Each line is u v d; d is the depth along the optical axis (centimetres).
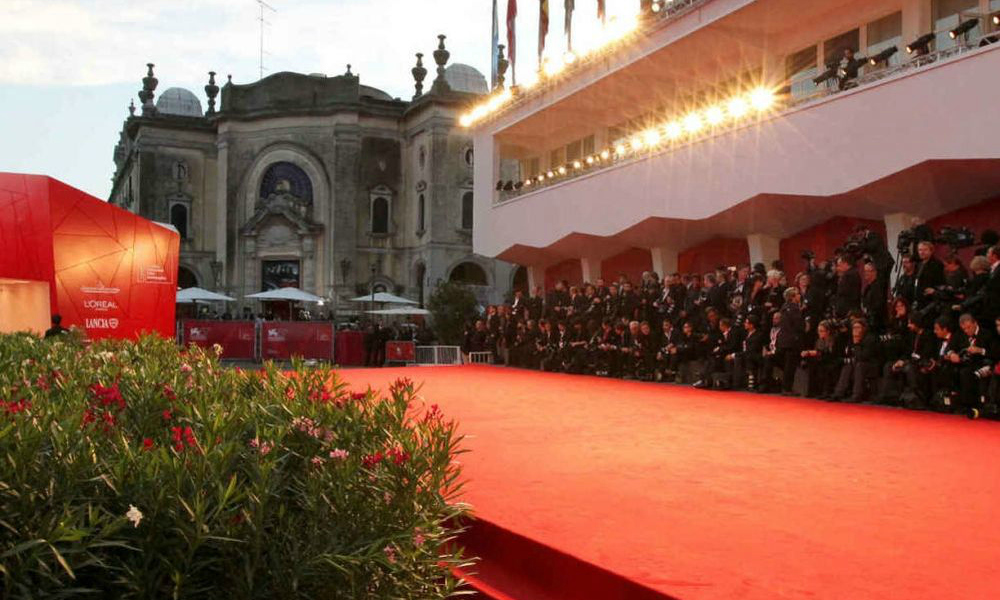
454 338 3506
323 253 4859
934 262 974
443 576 309
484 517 415
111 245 1766
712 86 1870
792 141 1405
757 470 552
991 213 1224
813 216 1516
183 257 5134
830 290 1165
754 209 1543
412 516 279
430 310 3603
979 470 551
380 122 4931
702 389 1288
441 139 4600
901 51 1391
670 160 1725
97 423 292
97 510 219
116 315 1772
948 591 301
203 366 517
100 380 424
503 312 2233
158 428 336
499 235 2509
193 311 4497
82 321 1712
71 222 1698
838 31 1527
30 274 1622
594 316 1712
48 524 212
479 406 998
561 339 1802
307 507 265
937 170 1180
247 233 4878
